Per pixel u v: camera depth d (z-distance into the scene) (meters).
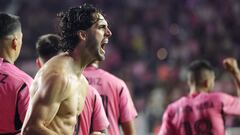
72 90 6.68
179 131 10.77
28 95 7.20
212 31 30.95
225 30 31.16
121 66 29.34
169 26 32.31
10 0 31.47
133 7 33.59
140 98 25.92
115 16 33.09
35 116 6.39
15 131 7.19
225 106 10.62
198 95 10.80
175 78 26.67
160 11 33.22
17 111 7.16
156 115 19.33
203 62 10.99
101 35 6.86
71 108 6.71
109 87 9.68
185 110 10.75
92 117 8.10
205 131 10.58
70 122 6.75
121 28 32.34
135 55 30.53
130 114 9.88
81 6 6.92
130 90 26.09
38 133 6.36
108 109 9.65
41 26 31.30
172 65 28.11
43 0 32.53
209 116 10.59
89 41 6.82
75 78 6.80
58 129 6.63
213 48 29.17
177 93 23.09
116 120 9.75
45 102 6.42
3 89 7.16
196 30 31.33
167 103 23.09
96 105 8.11
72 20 6.84
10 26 7.45
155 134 18.55
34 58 28.84
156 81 26.83
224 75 23.44
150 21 32.78
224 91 22.98
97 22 6.84
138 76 27.80
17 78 7.25
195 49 29.55
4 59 7.43
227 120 19.69
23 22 31.22
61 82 6.51
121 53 30.73
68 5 33.12
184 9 32.94
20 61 28.23
